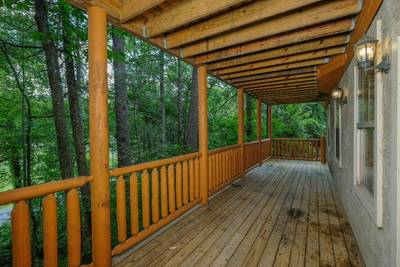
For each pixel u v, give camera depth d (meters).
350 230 2.72
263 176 5.86
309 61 3.51
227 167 4.83
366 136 2.24
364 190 2.19
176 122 10.06
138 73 8.36
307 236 2.57
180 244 2.39
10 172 6.45
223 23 2.33
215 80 10.87
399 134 1.28
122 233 2.19
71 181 1.67
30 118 4.84
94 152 1.85
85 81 6.02
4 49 4.27
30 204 4.66
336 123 4.47
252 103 11.84
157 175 2.70
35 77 5.58
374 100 1.77
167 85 10.09
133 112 8.63
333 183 5.12
